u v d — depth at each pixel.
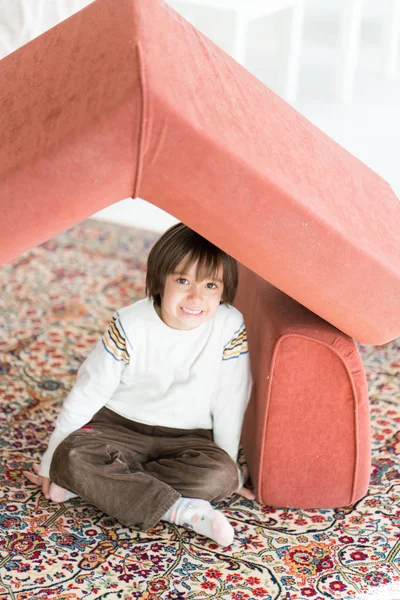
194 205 1.26
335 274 1.36
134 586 1.37
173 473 1.54
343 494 1.58
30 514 1.53
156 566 1.42
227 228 1.29
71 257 2.59
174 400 1.58
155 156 1.20
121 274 2.50
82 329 2.21
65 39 1.47
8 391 1.92
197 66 1.35
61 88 1.28
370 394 1.98
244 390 1.58
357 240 1.36
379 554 1.47
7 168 1.21
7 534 1.47
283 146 1.42
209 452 1.57
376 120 3.84
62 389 1.95
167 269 1.47
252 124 1.36
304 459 1.55
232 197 1.25
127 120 1.16
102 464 1.51
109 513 1.49
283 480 1.56
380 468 1.72
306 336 1.46
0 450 1.71
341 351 1.47
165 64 1.23
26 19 3.02
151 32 1.31
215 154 1.21
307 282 1.37
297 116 1.69
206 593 1.36
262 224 1.29
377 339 1.48
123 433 1.59
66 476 1.50
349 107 4.00
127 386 1.60
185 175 1.22
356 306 1.41
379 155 3.42
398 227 1.63
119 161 1.20
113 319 1.55
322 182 1.46
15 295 2.35
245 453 1.72
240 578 1.40
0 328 2.19
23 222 1.25
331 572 1.42
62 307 2.30
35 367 2.03
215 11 3.67
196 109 1.21
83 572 1.39
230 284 1.51
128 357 1.54
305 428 1.53
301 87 4.21
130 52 1.21
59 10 3.04
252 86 1.55
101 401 1.55
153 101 1.15
